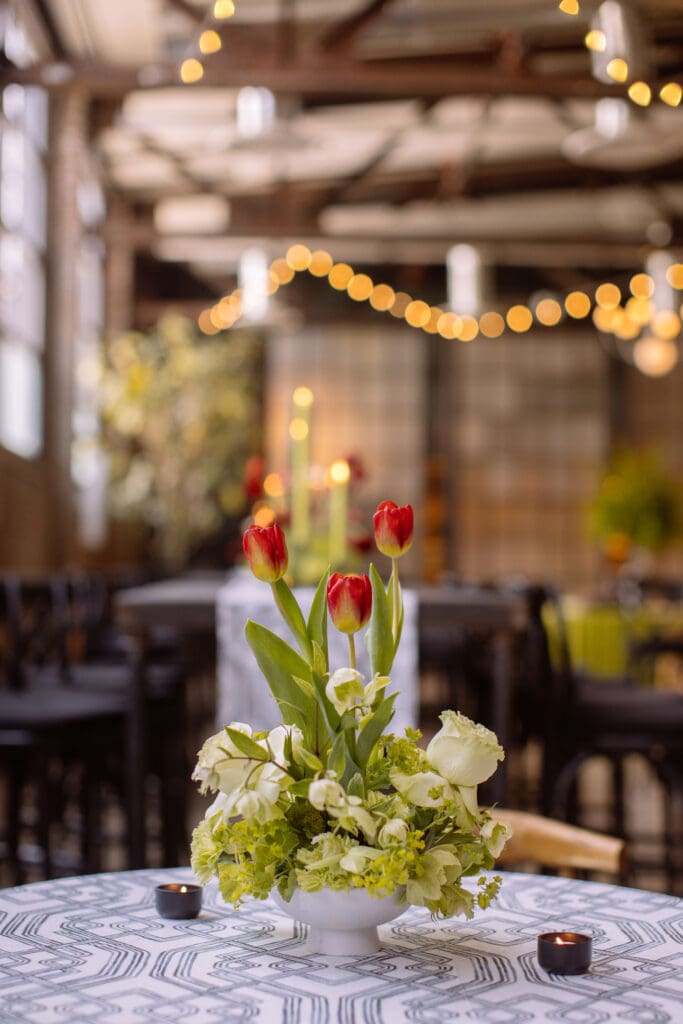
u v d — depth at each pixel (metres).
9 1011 0.94
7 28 5.79
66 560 7.52
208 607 3.19
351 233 8.81
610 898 1.29
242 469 8.95
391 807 1.04
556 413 11.34
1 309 6.26
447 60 7.11
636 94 4.55
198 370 8.40
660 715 3.06
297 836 1.05
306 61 5.55
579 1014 0.94
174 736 3.97
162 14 6.65
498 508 11.32
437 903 1.05
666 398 11.23
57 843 3.84
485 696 4.51
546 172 9.51
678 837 4.05
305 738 1.07
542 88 5.46
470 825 1.05
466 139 8.86
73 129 7.54
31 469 6.79
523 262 9.58
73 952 1.09
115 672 3.86
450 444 11.30
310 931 1.10
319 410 11.29
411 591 3.54
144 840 3.18
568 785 3.05
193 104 7.75
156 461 8.50
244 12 5.71
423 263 11.20
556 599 3.15
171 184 9.27
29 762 3.08
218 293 11.62
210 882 1.35
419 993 0.98
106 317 9.41
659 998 0.98
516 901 1.28
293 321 7.42
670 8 6.34
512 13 7.11
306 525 3.54
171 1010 0.94
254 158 8.58
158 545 10.59
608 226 10.57
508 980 1.02
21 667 3.40
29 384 6.97
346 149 8.69
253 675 3.14
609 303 9.18
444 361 11.33
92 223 8.98
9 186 6.32
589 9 4.64
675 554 10.55
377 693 1.08
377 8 5.62
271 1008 0.95
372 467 11.29
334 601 1.05
